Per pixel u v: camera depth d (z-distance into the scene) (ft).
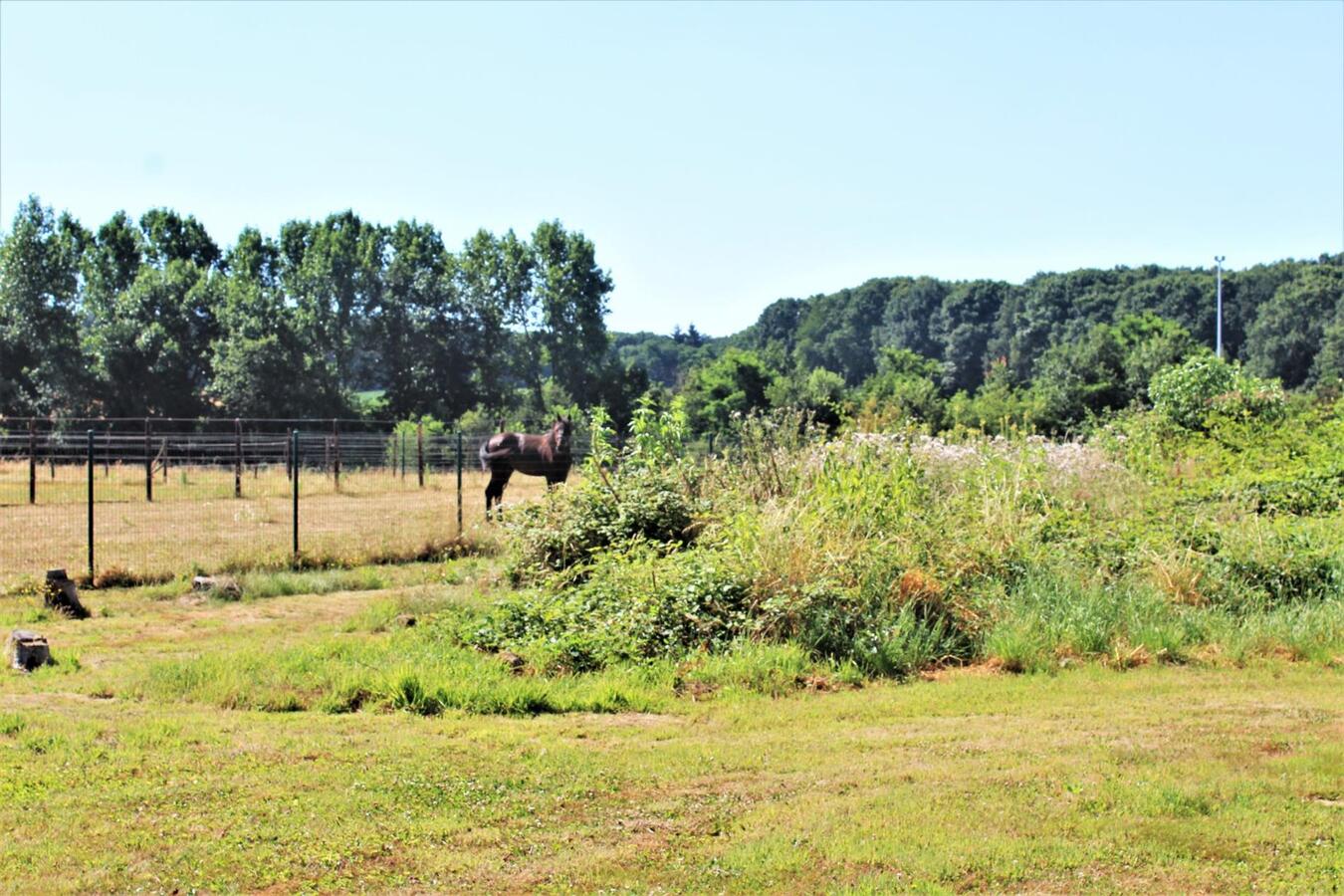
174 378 189.06
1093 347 150.82
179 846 18.63
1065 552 40.50
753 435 48.62
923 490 44.60
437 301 211.20
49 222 190.49
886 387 144.25
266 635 38.45
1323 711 27.76
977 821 19.75
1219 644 34.91
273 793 21.17
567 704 28.45
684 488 45.91
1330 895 16.94
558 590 39.32
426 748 24.31
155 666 31.60
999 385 163.32
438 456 121.29
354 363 215.51
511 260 213.05
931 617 35.53
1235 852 18.43
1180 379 82.38
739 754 24.00
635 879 17.54
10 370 188.34
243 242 221.66
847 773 22.65
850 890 16.98
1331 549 41.32
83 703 28.58
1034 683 31.01
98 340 187.93
